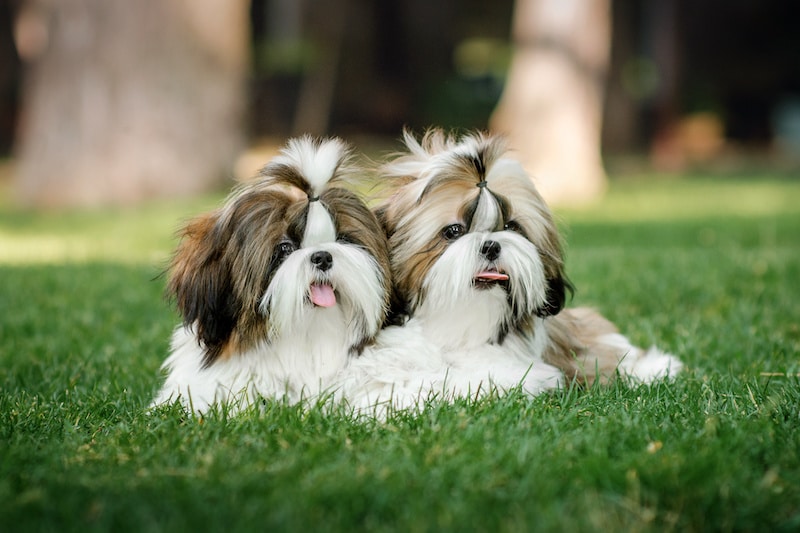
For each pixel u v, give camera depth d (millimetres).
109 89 17297
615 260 10125
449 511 3213
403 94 32656
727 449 3816
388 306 4734
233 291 4523
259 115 29469
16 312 7863
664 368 5578
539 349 5160
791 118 36812
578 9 18750
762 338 6426
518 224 4949
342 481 3422
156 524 3119
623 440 3969
